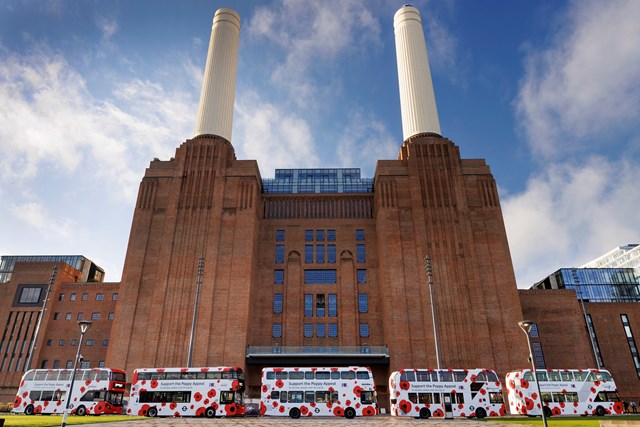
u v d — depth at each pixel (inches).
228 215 2600.9
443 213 2568.9
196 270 2450.8
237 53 3270.2
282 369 1638.8
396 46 3356.3
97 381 1641.2
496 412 1551.4
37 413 1606.8
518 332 2310.5
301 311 2591.0
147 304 2399.1
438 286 2386.8
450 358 2231.8
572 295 2677.2
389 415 1870.1
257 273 2694.4
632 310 2849.4
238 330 2314.2
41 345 2714.1
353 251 2743.6
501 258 2471.7
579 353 2539.4
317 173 3211.1
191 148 2785.4
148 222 2600.9
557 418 1488.7
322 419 1487.5
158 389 1599.4
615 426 948.0
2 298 2851.9
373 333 2527.1
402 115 3053.6
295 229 2817.4
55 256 3676.2
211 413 1566.2
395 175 2696.9
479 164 2733.8
